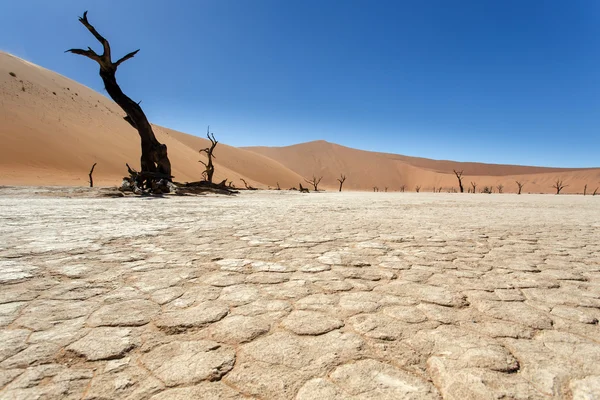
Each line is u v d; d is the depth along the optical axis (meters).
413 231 6.54
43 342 1.94
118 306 2.49
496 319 2.32
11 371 1.66
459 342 1.98
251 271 3.48
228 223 7.50
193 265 3.70
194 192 25.64
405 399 1.47
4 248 4.42
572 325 2.23
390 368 1.71
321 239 5.46
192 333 2.07
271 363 1.75
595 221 8.97
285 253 4.36
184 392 1.53
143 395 1.51
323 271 3.50
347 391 1.54
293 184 93.12
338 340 1.99
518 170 145.00
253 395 1.51
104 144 51.00
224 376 1.65
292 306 2.52
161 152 23.23
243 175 82.44
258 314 2.37
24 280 3.09
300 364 1.75
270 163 100.38
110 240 5.12
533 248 4.93
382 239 5.53
